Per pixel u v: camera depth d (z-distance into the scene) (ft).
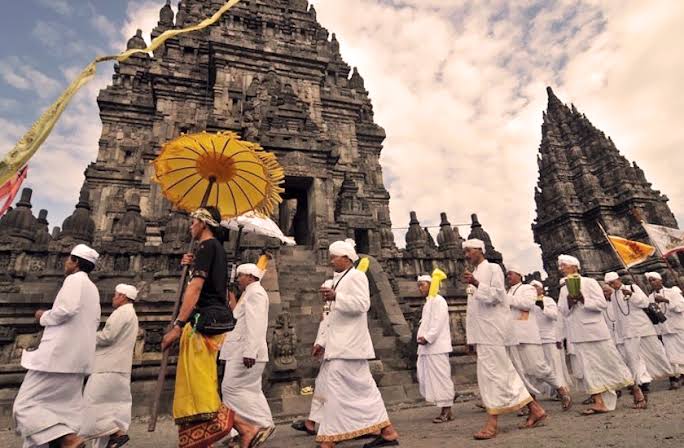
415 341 34.42
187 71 95.96
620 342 30.35
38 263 41.52
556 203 128.77
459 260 61.77
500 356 17.13
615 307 30.09
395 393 31.65
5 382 30.48
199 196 17.34
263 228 23.44
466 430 18.61
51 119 11.91
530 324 25.23
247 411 17.17
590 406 22.62
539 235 133.69
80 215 45.29
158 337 36.17
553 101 152.35
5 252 41.06
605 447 12.78
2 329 33.53
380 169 115.44
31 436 13.19
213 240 12.76
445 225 66.64
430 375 23.17
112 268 42.60
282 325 31.73
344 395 15.39
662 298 32.83
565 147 139.54
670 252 35.83
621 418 17.94
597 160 131.95
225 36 95.20
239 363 17.71
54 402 13.92
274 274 42.39
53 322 14.38
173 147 15.93
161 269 43.80
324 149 66.08
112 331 18.29
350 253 18.28
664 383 33.58
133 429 24.91
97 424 17.13
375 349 36.29
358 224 61.16
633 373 27.25
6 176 11.05
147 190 83.30
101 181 90.38
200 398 11.14
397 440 15.66
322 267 51.11
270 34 100.78
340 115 109.29
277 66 97.50
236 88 90.89
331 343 16.14
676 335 32.99
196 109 93.66
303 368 31.73
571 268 23.09
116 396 17.98
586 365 20.98
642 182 123.54
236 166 16.62
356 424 14.99
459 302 51.55
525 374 25.70
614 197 121.70
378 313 42.60
